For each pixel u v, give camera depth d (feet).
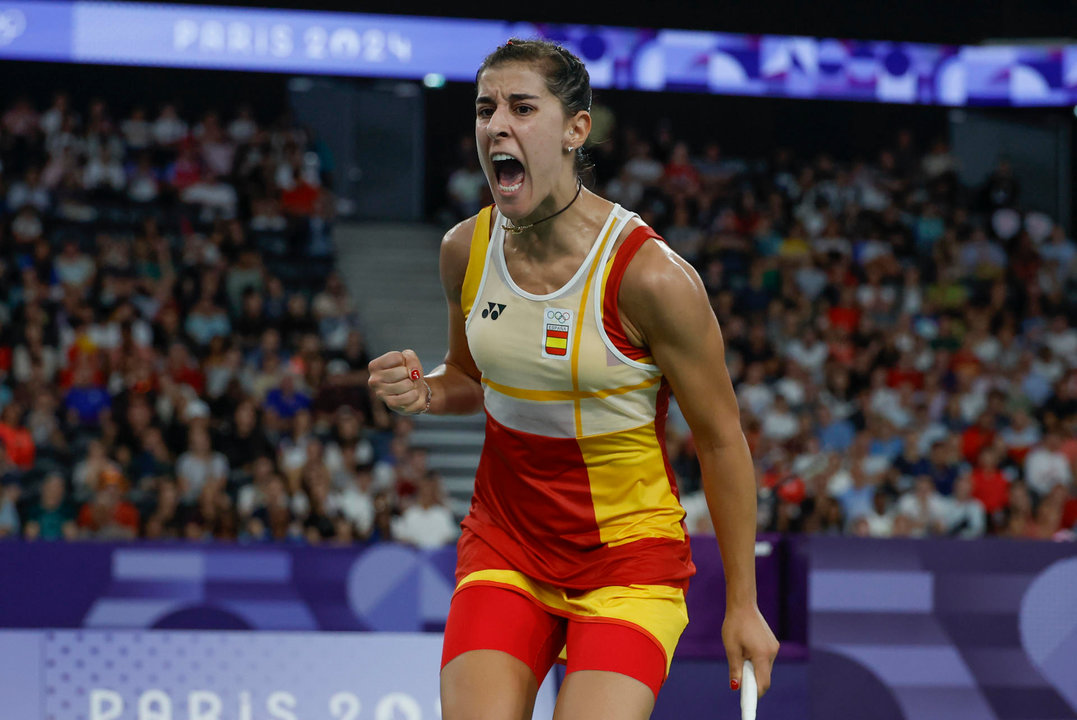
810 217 81.46
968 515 48.85
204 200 75.56
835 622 26.35
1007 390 64.18
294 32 69.10
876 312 71.97
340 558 25.95
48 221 70.13
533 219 13.32
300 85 92.99
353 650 25.76
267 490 44.34
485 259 13.70
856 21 73.46
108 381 55.83
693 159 91.71
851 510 49.19
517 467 13.84
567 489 13.70
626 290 12.92
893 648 26.40
